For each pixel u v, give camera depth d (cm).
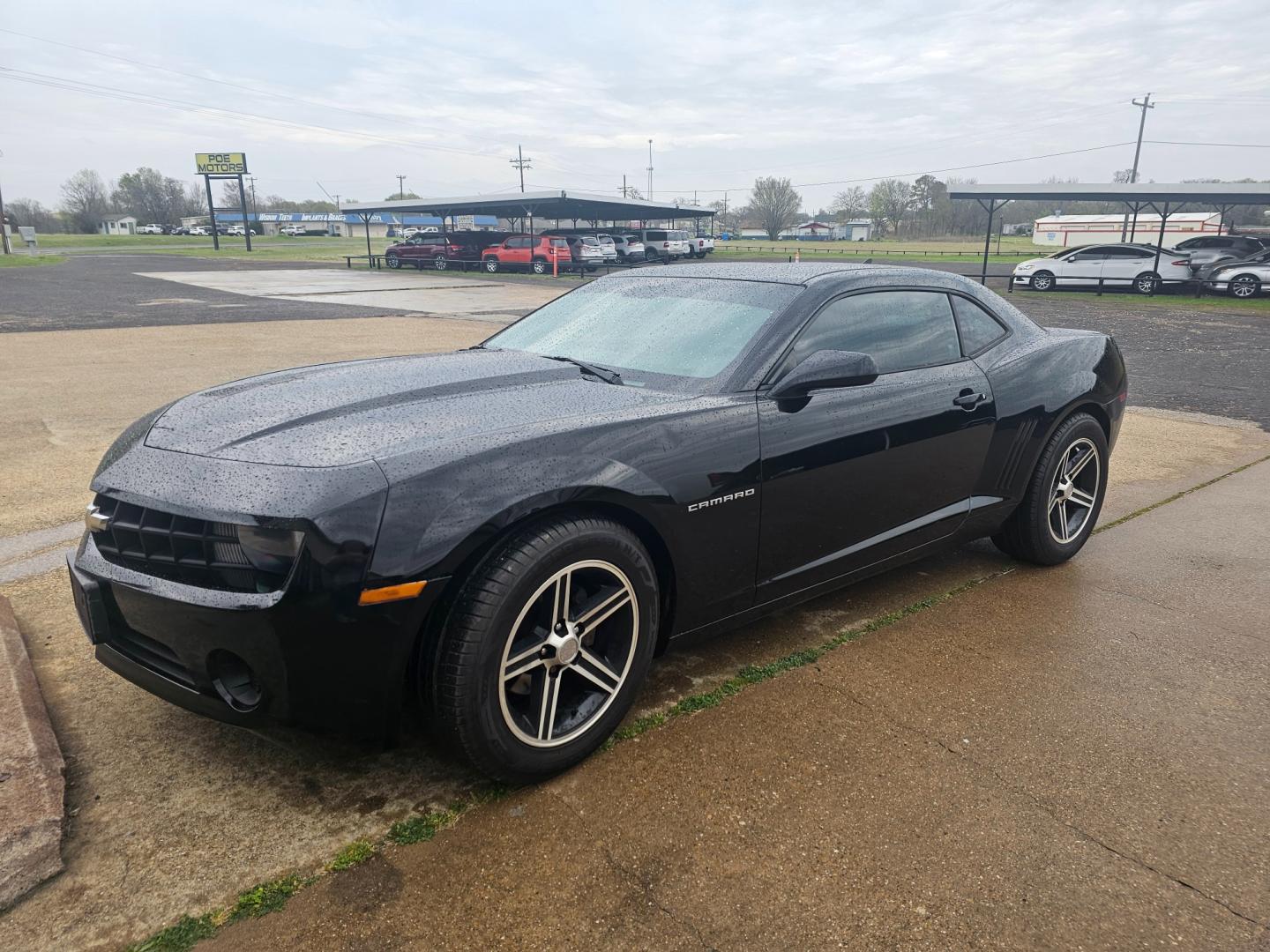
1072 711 299
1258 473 616
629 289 382
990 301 407
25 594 375
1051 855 228
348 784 252
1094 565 441
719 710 297
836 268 364
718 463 278
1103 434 439
